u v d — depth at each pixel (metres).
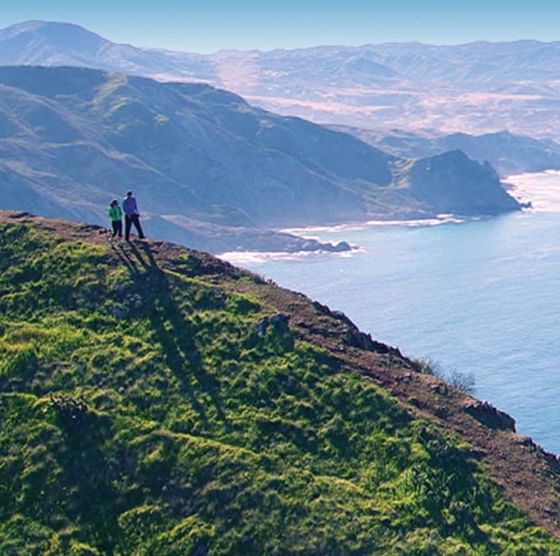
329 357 41.97
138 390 39.31
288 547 32.31
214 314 44.03
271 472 35.25
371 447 37.03
